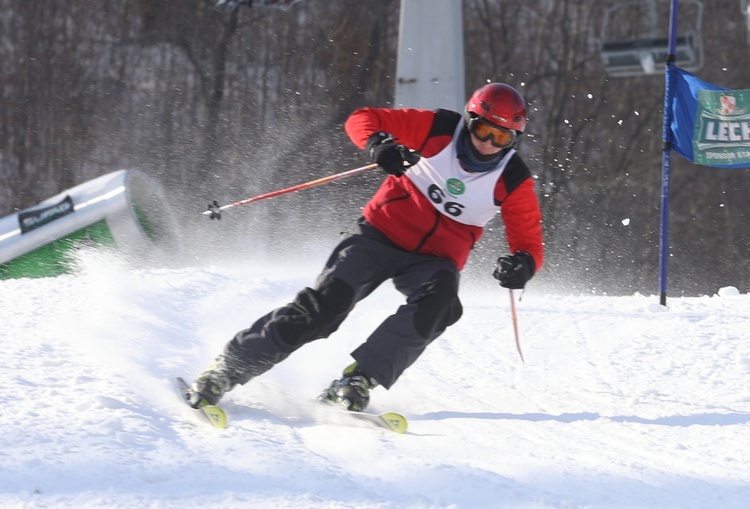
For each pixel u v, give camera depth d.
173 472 7.49
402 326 10.12
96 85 54.28
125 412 9.01
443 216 10.45
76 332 12.56
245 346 9.88
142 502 6.84
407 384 12.48
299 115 54.34
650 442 9.85
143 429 8.59
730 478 8.54
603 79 58.75
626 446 9.66
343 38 56.38
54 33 55.03
